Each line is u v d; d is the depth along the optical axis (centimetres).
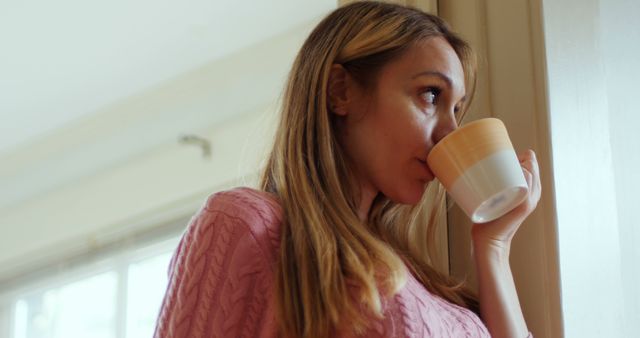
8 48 344
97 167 444
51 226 470
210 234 104
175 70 367
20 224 490
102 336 432
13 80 373
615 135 152
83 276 452
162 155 417
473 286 134
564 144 131
